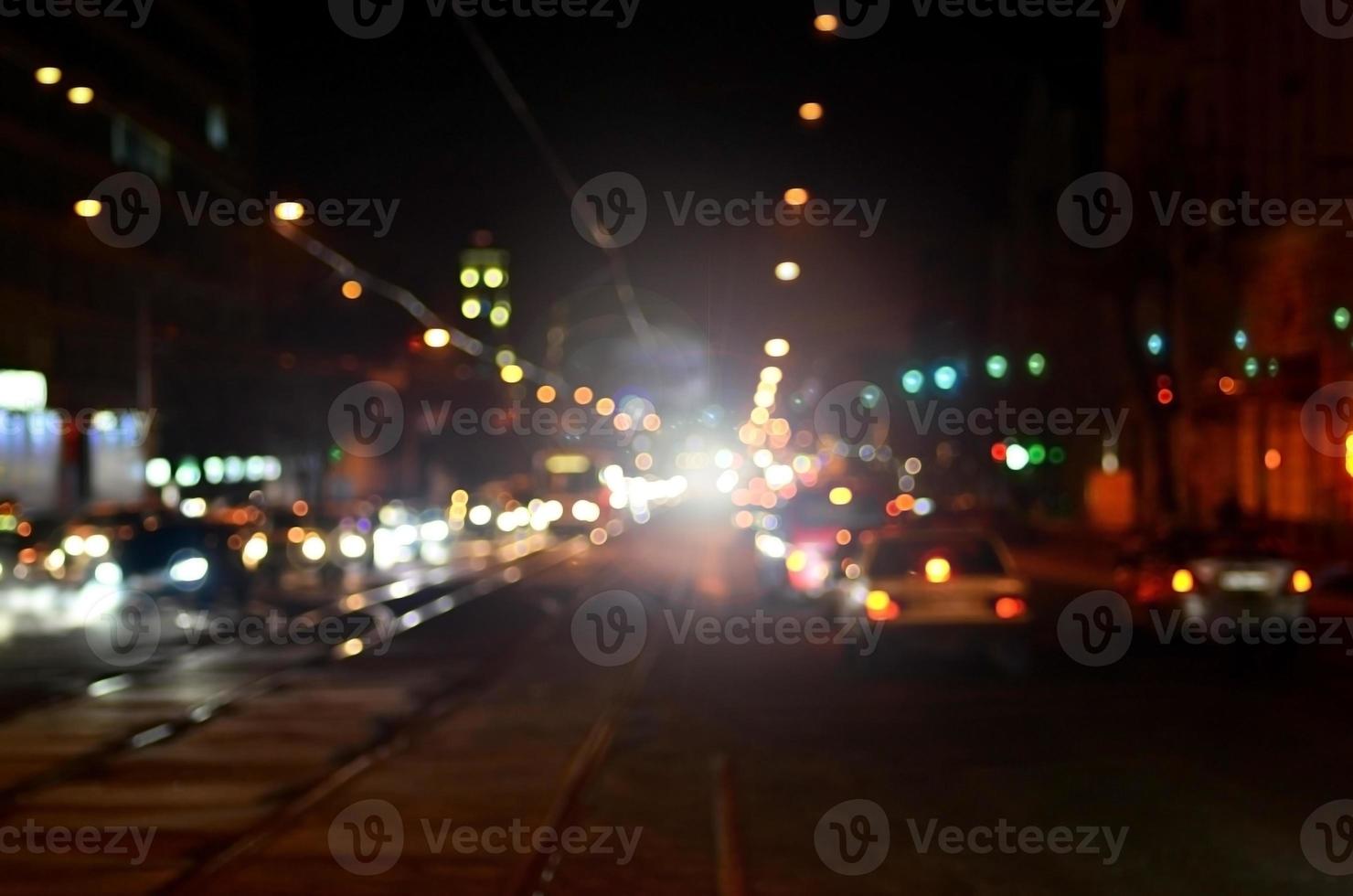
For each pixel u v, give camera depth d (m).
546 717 16.67
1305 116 42.84
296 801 11.98
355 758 14.18
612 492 77.19
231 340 74.69
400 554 51.41
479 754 14.25
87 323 61.50
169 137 69.56
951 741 14.51
